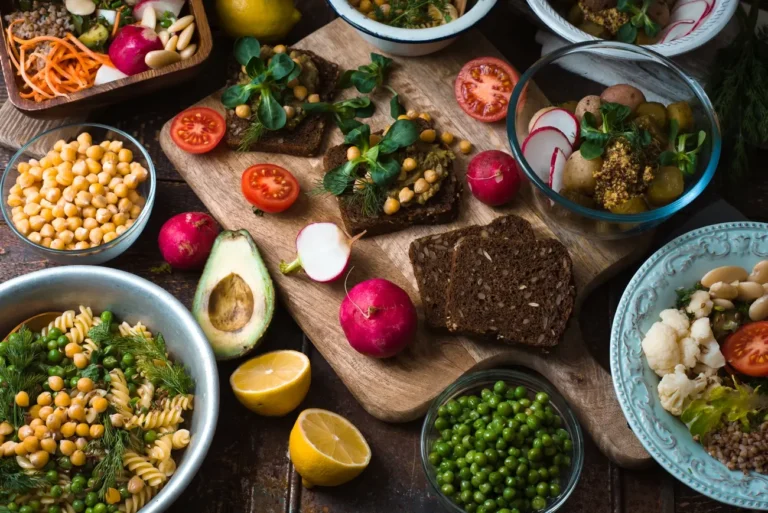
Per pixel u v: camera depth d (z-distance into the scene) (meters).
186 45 1.20
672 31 1.22
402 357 1.16
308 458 1.10
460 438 1.12
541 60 1.16
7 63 1.19
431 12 1.23
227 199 1.21
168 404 1.12
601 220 1.13
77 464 1.08
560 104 1.18
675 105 1.16
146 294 1.12
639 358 1.13
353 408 1.18
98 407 1.10
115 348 1.13
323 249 1.16
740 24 1.23
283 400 1.13
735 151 1.19
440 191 1.19
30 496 1.08
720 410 1.10
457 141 1.23
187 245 1.17
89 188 1.18
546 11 1.19
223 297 1.17
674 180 1.13
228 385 1.18
